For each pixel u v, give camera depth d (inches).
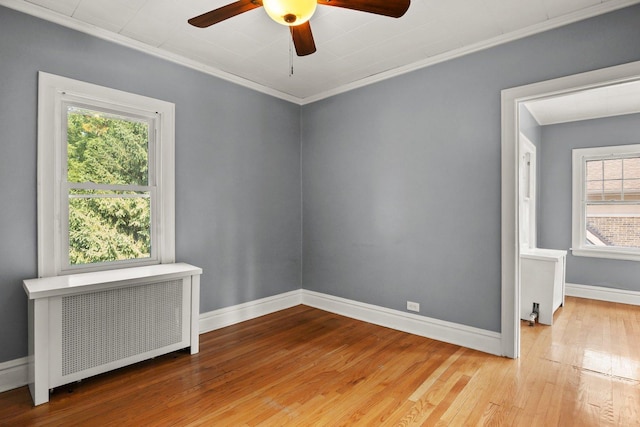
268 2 63.1
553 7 90.5
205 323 129.1
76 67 98.7
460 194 115.6
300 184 166.9
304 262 166.4
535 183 183.8
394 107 131.9
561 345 117.1
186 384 90.5
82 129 102.3
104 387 88.7
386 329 132.3
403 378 94.1
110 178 108.0
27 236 91.8
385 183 135.0
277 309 155.6
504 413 78.2
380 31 103.0
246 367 100.4
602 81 89.4
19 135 90.0
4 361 88.1
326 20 97.0
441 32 103.5
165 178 117.6
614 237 177.8
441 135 119.6
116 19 97.0
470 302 114.3
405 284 130.0
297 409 79.7
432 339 121.9
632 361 104.4
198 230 127.5
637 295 167.2
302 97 162.7
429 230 123.2
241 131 140.9
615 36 87.9
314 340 121.2
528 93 100.9
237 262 140.0
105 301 91.1
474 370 98.6
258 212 147.8
